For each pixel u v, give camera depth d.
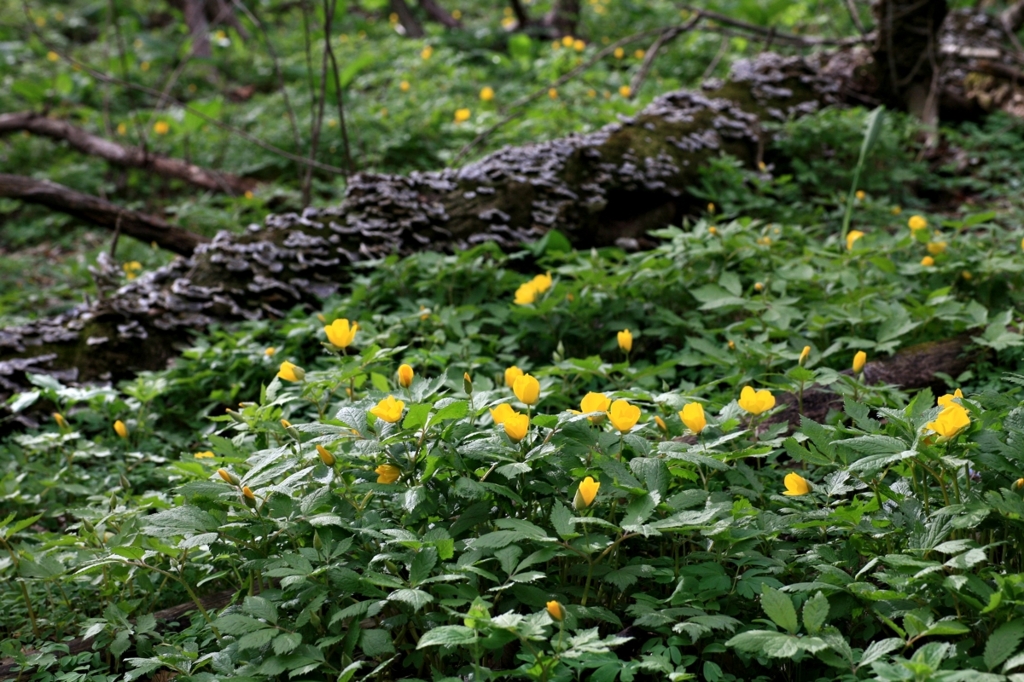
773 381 3.61
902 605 2.12
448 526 2.42
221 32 16.23
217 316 5.24
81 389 4.39
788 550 2.42
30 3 20.20
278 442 3.04
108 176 10.31
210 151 10.52
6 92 13.02
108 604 2.91
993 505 2.08
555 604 1.87
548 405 3.74
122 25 17.84
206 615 2.58
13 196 6.34
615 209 6.51
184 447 4.28
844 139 7.41
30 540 3.61
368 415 2.55
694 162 6.84
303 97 11.98
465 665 2.31
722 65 11.64
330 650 2.27
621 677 2.03
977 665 1.89
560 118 8.55
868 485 2.64
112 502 3.21
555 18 15.30
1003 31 10.48
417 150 9.54
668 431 2.80
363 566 2.29
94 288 6.80
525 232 5.87
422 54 12.55
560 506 2.21
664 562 2.36
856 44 9.02
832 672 2.22
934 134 8.24
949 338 3.95
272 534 2.38
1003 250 4.89
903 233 5.57
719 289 4.31
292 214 5.80
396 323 4.52
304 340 4.86
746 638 1.94
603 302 4.72
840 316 4.03
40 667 2.62
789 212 6.42
